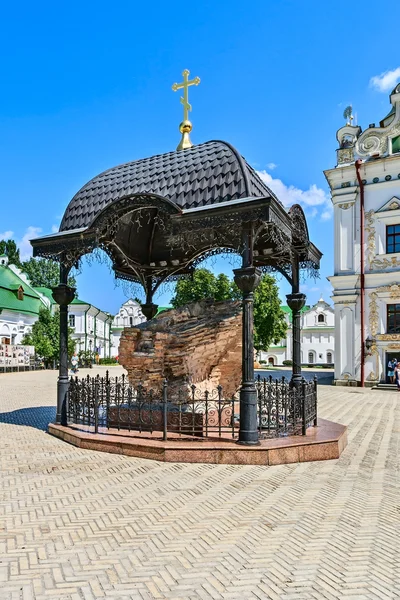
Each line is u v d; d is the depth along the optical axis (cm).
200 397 852
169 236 1091
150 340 895
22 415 1193
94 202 909
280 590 329
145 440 743
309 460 720
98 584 336
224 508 500
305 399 809
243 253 710
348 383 2373
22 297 4425
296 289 1028
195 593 324
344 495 552
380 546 405
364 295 2375
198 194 762
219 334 896
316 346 6291
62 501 520
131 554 386
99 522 457
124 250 1177
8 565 365
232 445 701
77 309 5491
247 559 378
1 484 583
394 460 745
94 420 873
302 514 484
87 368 4419
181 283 3288
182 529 441
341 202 2441
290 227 793
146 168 898
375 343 2322
